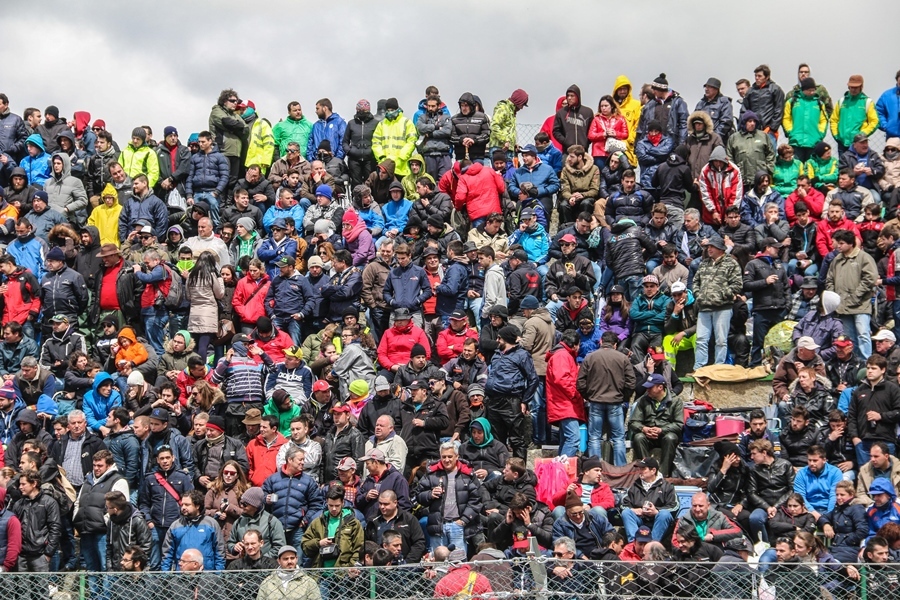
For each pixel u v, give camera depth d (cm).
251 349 2762
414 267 3017
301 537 2330
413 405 2609
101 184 3500
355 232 3216
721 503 2400
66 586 1845
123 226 3316
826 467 2400
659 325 2898
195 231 3397
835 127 3556
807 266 3056
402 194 3372
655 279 2878
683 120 3434
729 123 3516
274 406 2684
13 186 3394
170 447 2475
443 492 2353
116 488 2358
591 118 3516
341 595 1828
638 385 2703
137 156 3503
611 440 2695
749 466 2394
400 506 2330
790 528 2262
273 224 3197
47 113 3559
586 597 1767
